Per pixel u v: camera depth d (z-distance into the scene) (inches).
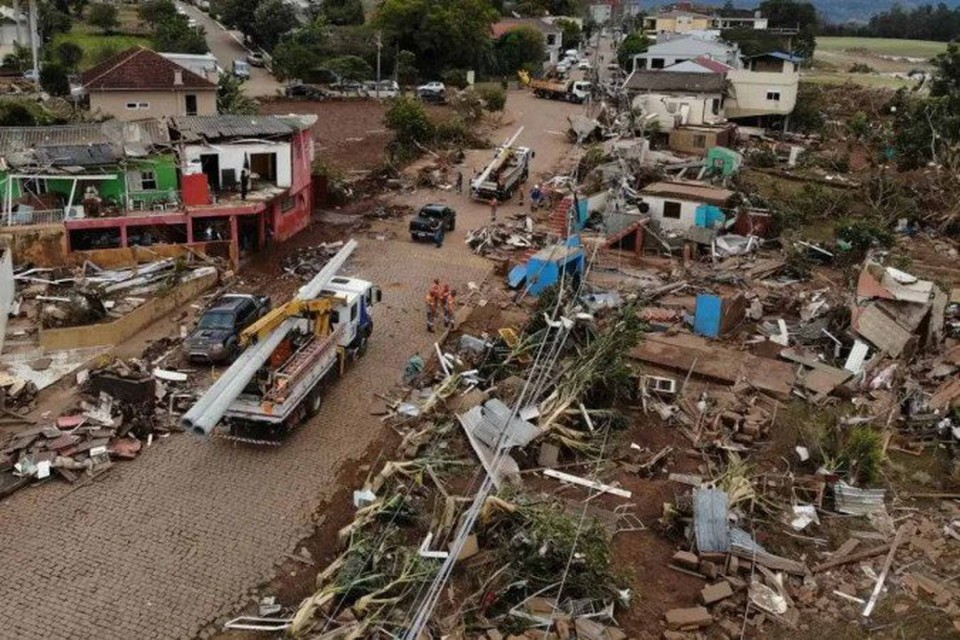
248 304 1336.1
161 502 948.0
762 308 1551.4
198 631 775.7
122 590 818.2
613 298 1524.4
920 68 5123.0
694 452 1098.7
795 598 850.1
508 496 900.6
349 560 831.1
